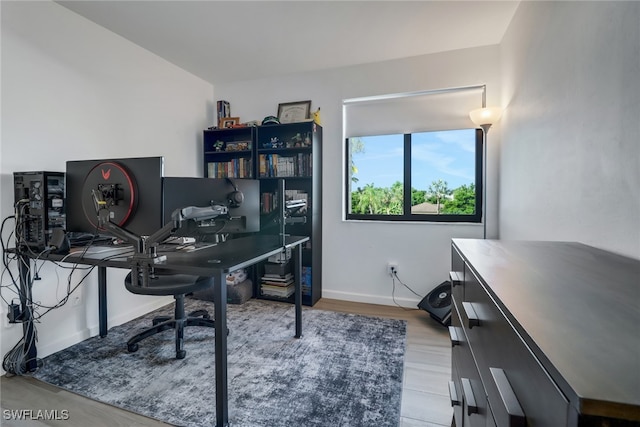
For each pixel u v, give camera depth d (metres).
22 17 1.90
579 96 1.28
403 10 2.18
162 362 1.92
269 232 3.20
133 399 1.57
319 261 3.15
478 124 2.54
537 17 1.77
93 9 2.16
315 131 3.02
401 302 2.97
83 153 2.26
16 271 1.88
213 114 3.62
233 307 2.93
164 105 2.96
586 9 1.23
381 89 2.98
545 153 1.63
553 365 0.38
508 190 2.34
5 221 1.83
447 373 1.80
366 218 3.18
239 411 1.48
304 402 1.54
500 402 0.60
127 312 2.62
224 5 2.13
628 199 0.99
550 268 0.85
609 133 1.08
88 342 2.20
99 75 2.37
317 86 3.20
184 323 2.12
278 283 3.10
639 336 0.45
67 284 2.15
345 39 2.58
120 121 2.54
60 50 2.11
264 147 3.17
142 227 1.46
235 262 1.41
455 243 1.29
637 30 0.94
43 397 1.59
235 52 2.81
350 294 3.13
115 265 1.45
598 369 0.37
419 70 2.86
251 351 2.05
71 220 1.58
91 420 1.43
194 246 1.81
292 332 2.36
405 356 2.00
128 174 1.45
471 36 2.53
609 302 0.59
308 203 3.09
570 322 0.50
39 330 1.99
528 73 1.91
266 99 3.40
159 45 2.69
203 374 1.79
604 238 1.12
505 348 0.59
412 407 1.51
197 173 3.39
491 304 0.69
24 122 1.92
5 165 1.83
